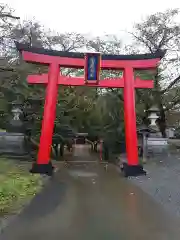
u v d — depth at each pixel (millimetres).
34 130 21531
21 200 8414
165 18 25656
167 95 25656
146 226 6105
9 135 20844
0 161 16375
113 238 5336
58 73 15180
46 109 14836
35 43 25281
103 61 15336
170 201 8562
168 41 25469
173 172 14719
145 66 15352
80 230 5797
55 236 5402
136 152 14688
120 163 18625
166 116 30078
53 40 27609
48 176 13703
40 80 15477
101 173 15484
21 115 21516
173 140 36188
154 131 22062
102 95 25203
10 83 20625
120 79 15508
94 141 29828
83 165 19547
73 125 24781
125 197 9203
